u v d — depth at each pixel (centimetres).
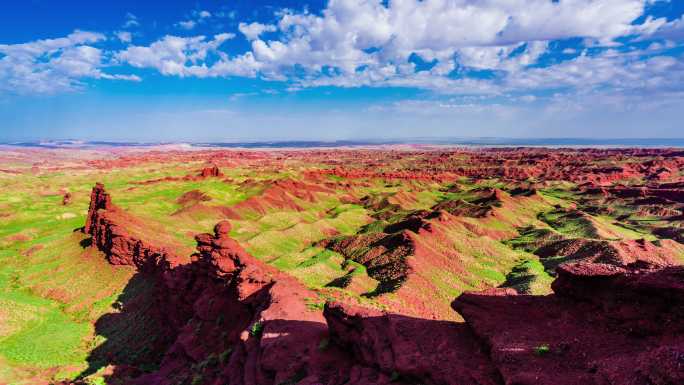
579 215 11094
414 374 1488
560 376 1212
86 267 6141
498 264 7600
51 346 4116
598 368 1186
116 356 3869
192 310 3634
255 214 12369
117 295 5178
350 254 8206
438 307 5291
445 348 1566
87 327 4603
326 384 1712
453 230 9438
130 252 5853
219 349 2809
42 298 5516
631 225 11175
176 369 2886
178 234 8262
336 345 2017
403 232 7894
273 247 9012
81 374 3522
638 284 1358
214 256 3462
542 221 11806
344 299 4034
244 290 2983
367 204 15162
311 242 9819
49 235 8281
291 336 2141
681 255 7325
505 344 1429
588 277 1510
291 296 2695
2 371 3462
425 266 6681
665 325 1259
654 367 1069
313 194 15725
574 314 1508
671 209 11862
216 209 11688
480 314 1662
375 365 1661
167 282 4056
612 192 15062
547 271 7250
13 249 7762
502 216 11481
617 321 1371
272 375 1942
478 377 1359
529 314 1598
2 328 4475
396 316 1856
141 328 4256
